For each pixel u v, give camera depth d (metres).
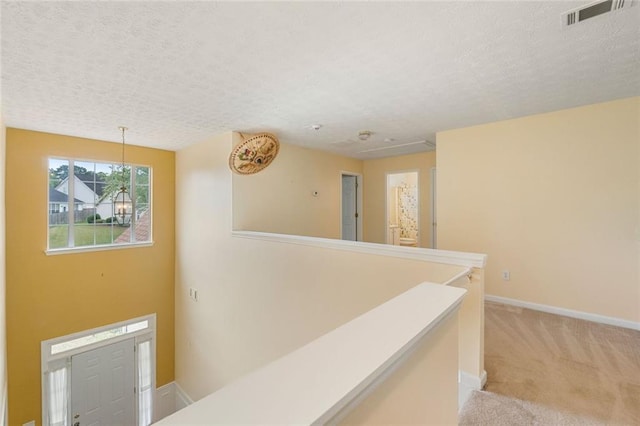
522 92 2.65
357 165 6.23
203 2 1.47
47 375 3.91
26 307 3.77
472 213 3.70
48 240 3.95
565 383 1.99
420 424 1.00
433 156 5.37
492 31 1.73
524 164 3.34
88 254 4.27
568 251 3.10
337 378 0.63
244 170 3.65
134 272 4.73
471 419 1.69
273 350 3.49
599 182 2.93
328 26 1.68
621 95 2.72
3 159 3.21
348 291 2.77
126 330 4.69
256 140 3.41
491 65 2.14
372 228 6.22
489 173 3.57
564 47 1.90
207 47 1.89
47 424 3.88
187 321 4.92
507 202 3.46
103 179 4.48
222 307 4.22
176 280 5.19
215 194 4.29
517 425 1.64
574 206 3.06
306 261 3.14
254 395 0.57
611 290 2.88
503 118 3.39
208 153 4.39
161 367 5.01
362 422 0.70
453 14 1.57
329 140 4.53
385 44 1.87
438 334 1.12
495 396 1.87
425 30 1.72
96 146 4.34
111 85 2.45
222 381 4.22
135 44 1.85
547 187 3.21
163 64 2.11
